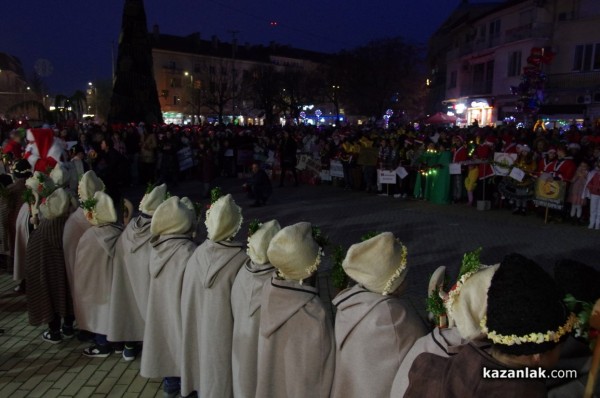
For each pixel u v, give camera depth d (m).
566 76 32.06
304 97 58.12
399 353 2.72
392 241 2.82
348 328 2.86
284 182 19.70
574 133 17.14
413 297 6.79
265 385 3.15
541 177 11.69
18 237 6.78
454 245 9.60
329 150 18.81
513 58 35.16
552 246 9.49
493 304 1.71
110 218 5.08
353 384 2.82
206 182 15.91
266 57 80.31
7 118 23.88
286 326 3.09
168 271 4.25
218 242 3.89
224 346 3.80
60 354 5.29
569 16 32.59
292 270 3.10
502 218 12.17
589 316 2.07
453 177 14.34
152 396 4.48
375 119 49.47
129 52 28.41
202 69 71.56
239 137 21.33
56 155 8.91
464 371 1.82
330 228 11.23
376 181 16.55
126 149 18.30
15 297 7.05
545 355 1.71
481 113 37.94
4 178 7.91
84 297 5.13
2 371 4.93
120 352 5.27
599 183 10.75
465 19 45.75
